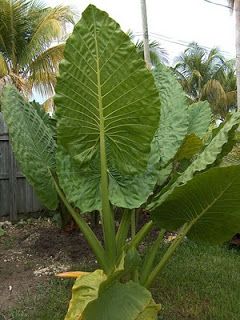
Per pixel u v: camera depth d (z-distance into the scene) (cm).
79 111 298
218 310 376
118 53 279
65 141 305
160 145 367
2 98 356
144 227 333
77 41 282
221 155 337
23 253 551
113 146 311
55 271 479
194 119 452
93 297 250
